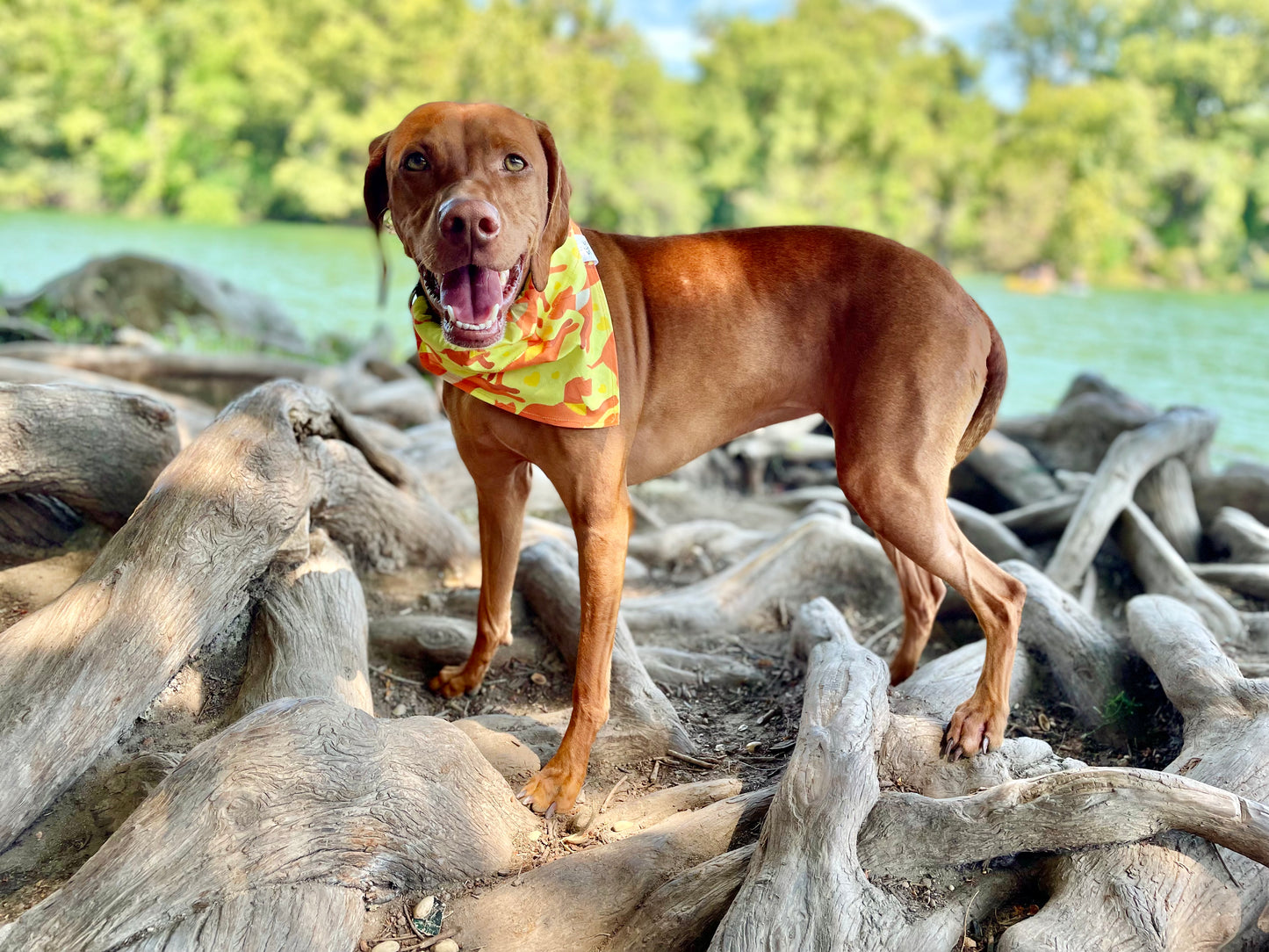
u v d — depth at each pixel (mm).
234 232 11688
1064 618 1264
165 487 1073
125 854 764
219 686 1094
